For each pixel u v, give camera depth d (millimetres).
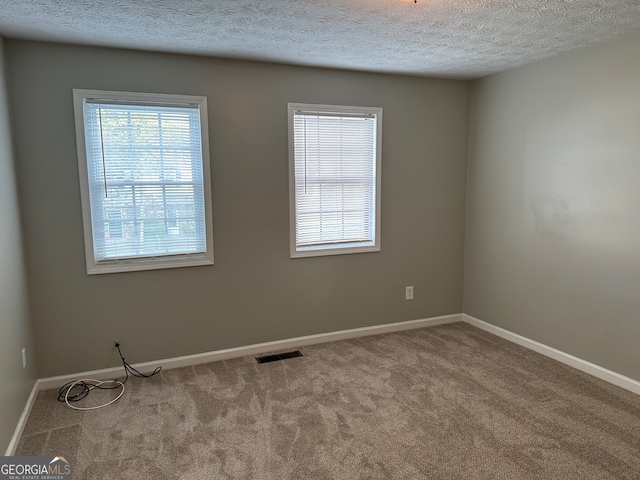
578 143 2990
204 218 3189
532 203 3385
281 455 2143
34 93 2676
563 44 2809
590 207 2939
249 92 3203
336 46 2820
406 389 2811
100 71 2805
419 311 4066
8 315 2266
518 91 3443
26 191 2713
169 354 3197
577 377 2969
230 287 3328
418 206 3924
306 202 3559
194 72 3033
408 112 3766
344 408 2580
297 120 3424
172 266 3125
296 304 3570
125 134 2928
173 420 2469
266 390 2816
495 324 3850
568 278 3137
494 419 2447
